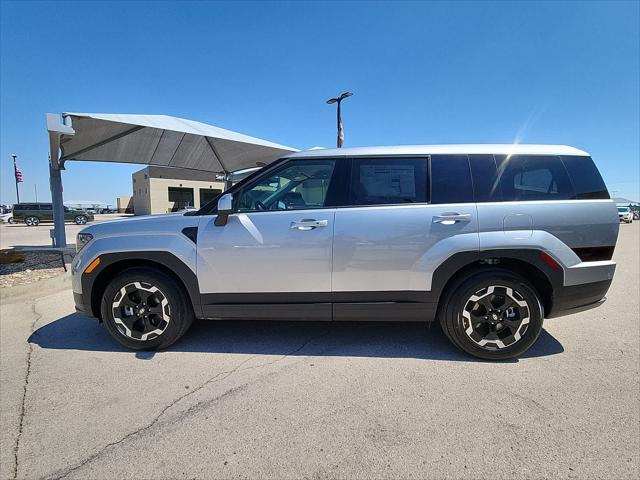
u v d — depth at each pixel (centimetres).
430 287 319
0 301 535
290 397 268
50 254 930
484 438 221
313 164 343
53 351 354
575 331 396
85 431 232
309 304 331
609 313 458
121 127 758
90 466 202
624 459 203
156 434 228
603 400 260
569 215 314
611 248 320
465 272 322
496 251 310
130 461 205
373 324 420
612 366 313
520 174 324
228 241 330
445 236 314
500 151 332
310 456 207
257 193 343
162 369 314
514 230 311
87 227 358
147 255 337
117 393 276
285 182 344
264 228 328
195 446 217
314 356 337
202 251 332
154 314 347
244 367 317
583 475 192
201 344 366
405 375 299
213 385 287
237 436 225
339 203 330
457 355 336
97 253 343
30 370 314
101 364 325
